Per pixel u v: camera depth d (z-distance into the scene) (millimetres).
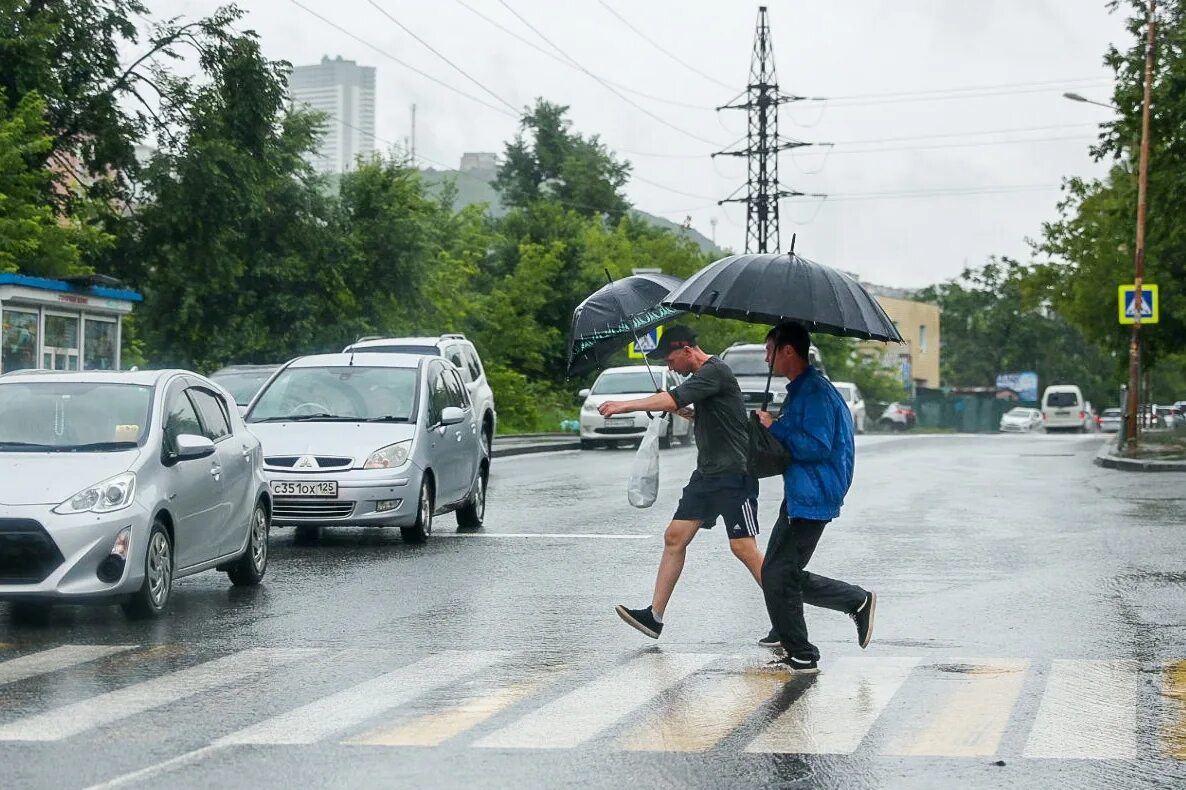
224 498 29812
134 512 25891
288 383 41500
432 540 40625
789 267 22438
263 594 30188
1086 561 35719
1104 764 16375
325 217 101500
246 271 98750
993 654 23406
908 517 47281
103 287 58688
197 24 90375
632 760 16453
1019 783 15531
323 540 40531
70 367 58531
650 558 36469
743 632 25562
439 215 141875
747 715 18875
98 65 88562
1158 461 75812
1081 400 196625
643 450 25625
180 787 15156
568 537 41375
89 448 27141
